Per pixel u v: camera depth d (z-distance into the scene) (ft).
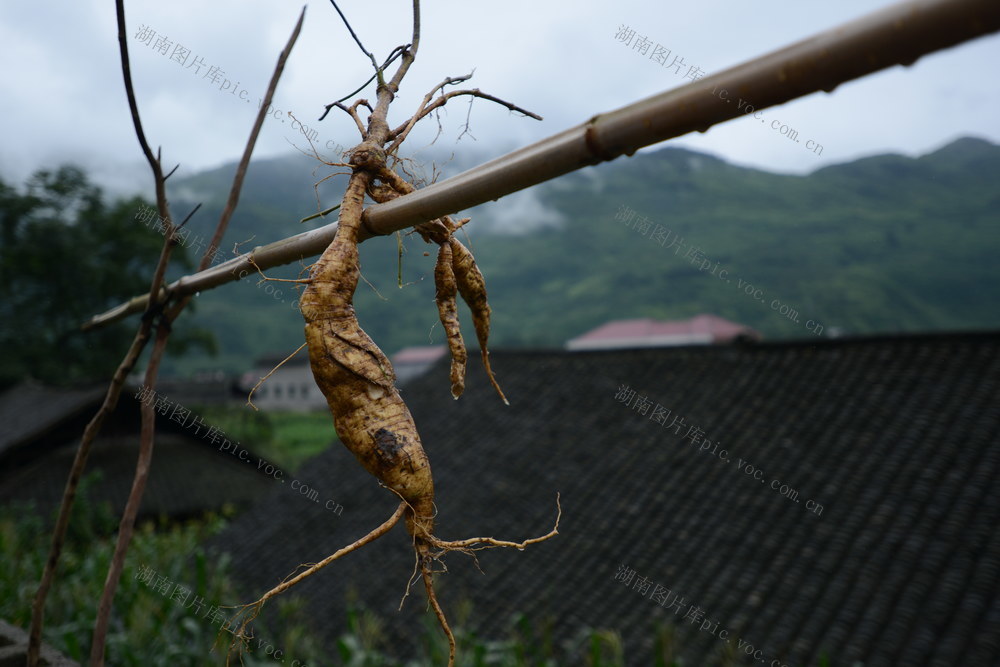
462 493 37.24
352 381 3.91
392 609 30.27
